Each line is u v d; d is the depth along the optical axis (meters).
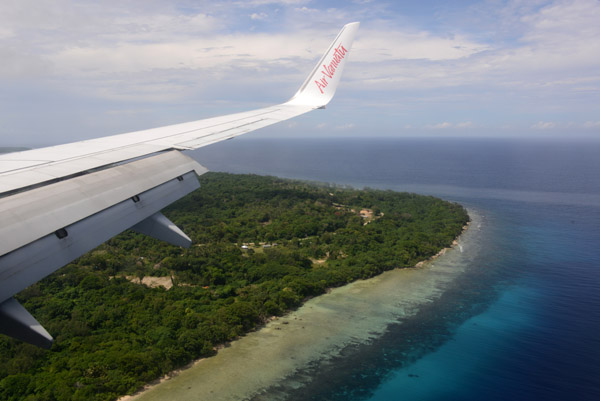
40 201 9.04
